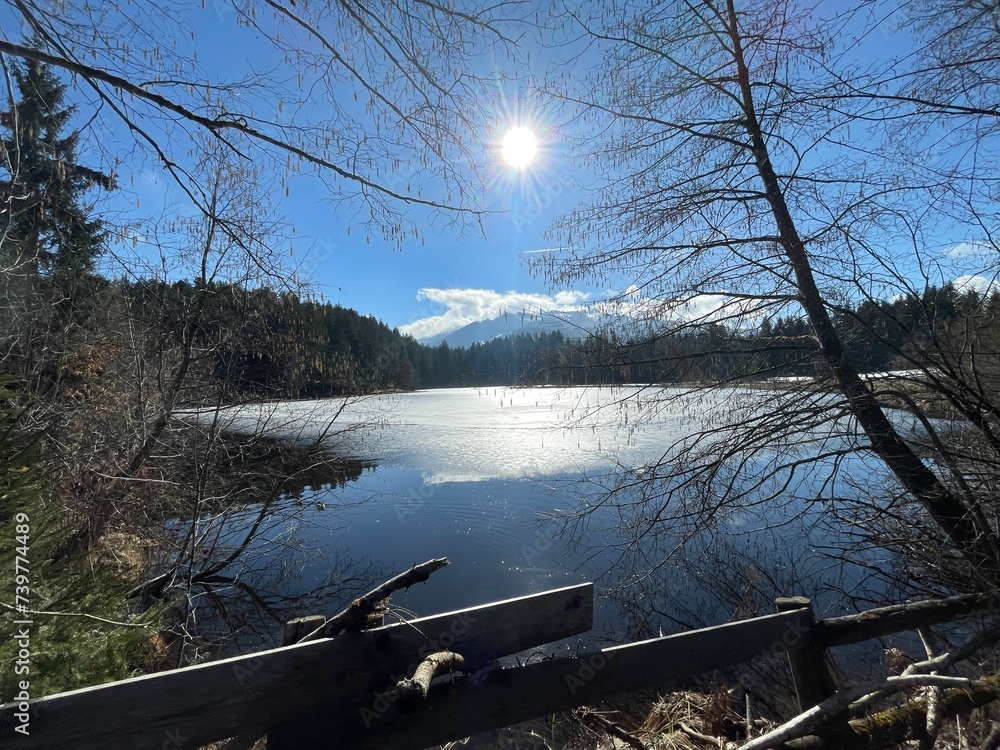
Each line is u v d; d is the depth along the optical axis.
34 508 2.88
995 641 2.82
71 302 5.60
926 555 3.75
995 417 3.42
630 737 3.19
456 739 1.74
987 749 2.62
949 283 3.57
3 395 2.87
